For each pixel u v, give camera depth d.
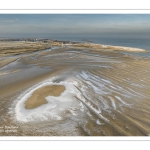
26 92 11.72
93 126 8.09
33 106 9.73
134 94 11.40
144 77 14.67
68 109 9.47
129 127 8.09
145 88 12.34
